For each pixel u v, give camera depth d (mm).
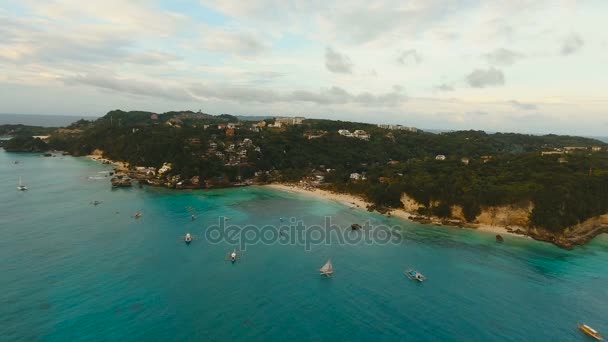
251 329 64250
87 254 90438
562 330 68125
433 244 109250
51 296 70750
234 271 85500
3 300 68688
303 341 61844
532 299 78438
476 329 67250
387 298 76812
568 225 118500
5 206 130125
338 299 75562
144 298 71812
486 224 128625
